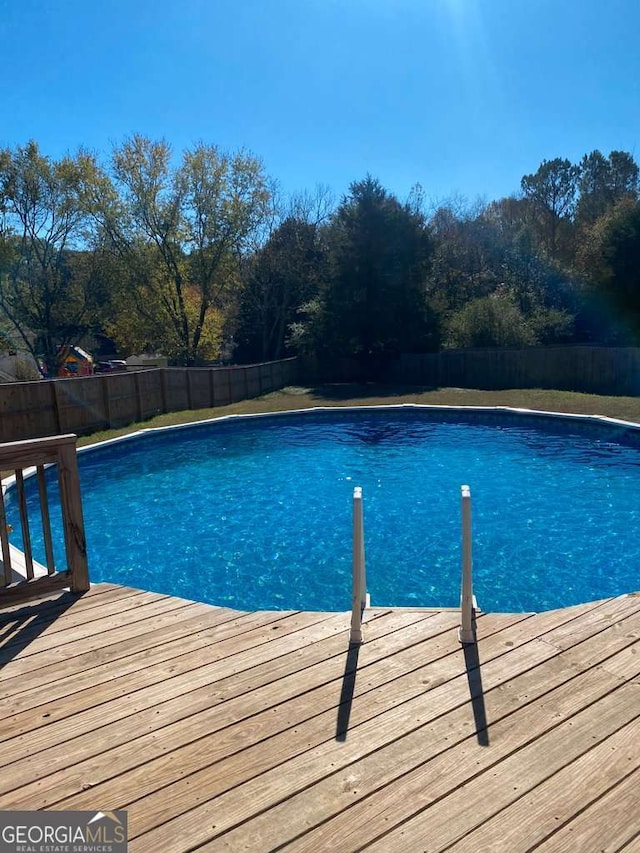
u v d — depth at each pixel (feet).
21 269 97.04
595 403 50.88
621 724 8.30
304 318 103.14
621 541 22.86
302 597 18.99
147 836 6.69
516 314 78.74
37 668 10.37
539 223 123.95
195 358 94.73
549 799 7.01
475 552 22.06
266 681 9.71
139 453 39.99
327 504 28.45
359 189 82.17
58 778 7.66
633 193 101.50
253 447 41.78
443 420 50.52
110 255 93.61
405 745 8.04
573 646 10.46
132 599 13.28
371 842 6.50
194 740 8.31
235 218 87.45
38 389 39.04
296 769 7.68
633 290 78.48
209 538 24.23
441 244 98.84
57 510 28.14
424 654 10.37
